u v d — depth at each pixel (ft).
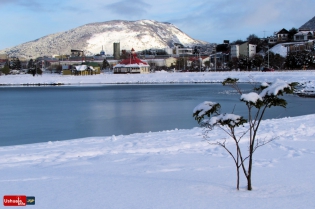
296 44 513.45
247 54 569.23
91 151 51.67
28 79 448.24
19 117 133.90
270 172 36.78
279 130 66.39
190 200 27.35
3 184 32.68
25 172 38.45
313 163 40.70
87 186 31.63
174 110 146.00
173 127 101.14
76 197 28.35
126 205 26.22
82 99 215.10
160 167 40.01
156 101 190.08
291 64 415.64
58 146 59.00
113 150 52.16
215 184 32.24
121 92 271.69
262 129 68.49
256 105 29.48
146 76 431.02
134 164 41.98
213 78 383.24
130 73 499.51
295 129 67.67
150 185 31.81
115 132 95.40
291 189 30.37
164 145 55.11
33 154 50.75
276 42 603.67
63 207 25.96
